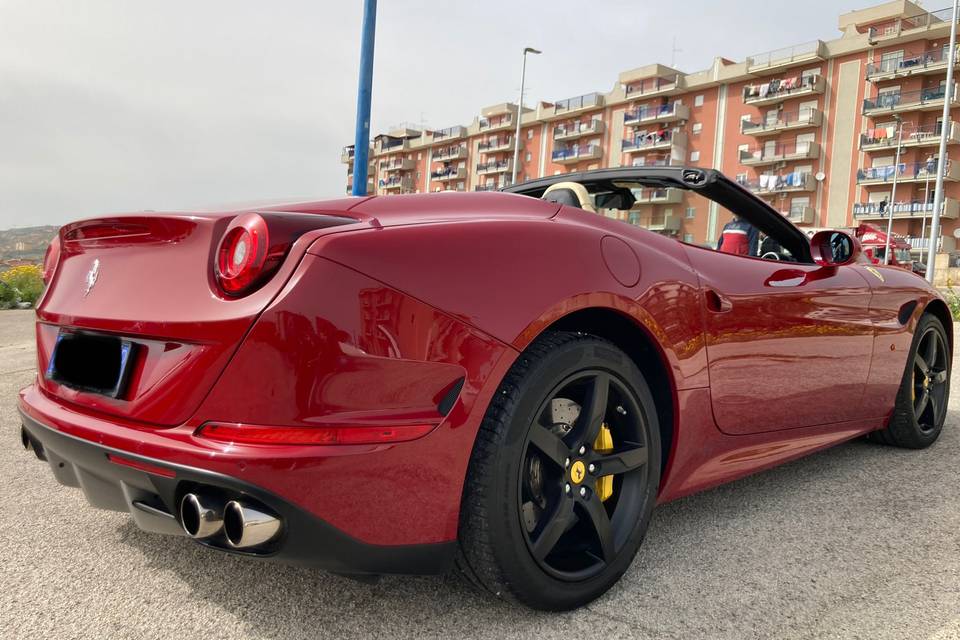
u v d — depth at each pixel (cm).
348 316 127
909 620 156
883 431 306
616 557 165
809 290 228
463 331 138
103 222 155
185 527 127
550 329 162
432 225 144
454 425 137
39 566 179
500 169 6625
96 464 141
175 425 131
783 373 218
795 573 180
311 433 124
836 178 4456
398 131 8156
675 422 182
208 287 133
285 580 171
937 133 4025
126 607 157
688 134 5216
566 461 155
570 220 175
